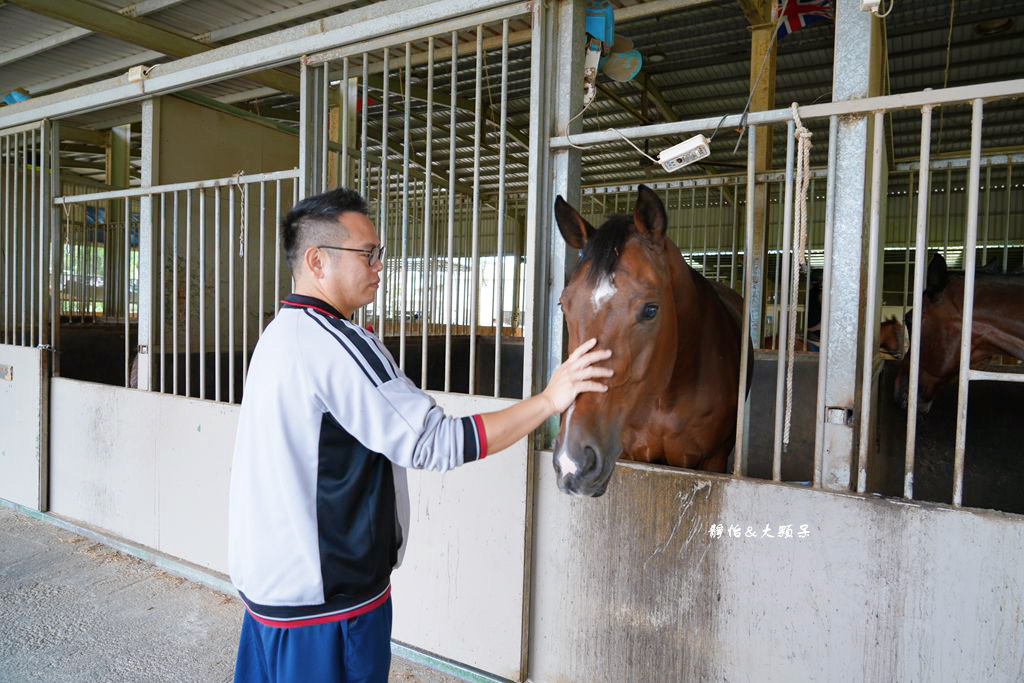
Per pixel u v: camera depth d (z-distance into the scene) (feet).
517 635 6.94
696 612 5.95
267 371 3.80
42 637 8.18
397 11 7.51
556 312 6.86
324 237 3.97
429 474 7.52
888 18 18.60
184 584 9.72
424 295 7.62
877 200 5.15
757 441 11.05
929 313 9.00
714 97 26.89
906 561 5.05
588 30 6.98
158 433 10.28
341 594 3.75
